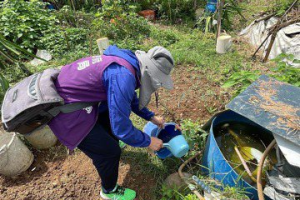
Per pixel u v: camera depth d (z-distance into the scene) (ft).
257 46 15.57
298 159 4.88
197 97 10.62
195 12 20.17
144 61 5.12
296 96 6.21
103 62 5.10
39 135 8.09
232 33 17.49
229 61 13.33
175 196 6.78
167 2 19.86
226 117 7.82
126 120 5.08
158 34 16.22
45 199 7.30
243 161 6.58
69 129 5.37
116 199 6.97
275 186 5.43
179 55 13.42
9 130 5.06
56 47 14.46
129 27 16.57
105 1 16.88
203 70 12.41
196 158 7.76
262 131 7.63
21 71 12.34
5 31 14.48
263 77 7.01
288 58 10.06
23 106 4.83
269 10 17.46
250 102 6.07
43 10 17.13
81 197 7.38
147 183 7.58
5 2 16.40
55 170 8.08
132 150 8.50
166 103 10.39
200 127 8.28
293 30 13.71
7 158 7.32
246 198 5.88
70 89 5.20
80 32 15.96
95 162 6.18
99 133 5.76
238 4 22.11
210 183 6.57
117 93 4.83
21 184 7.68
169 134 7.68
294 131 5.23
